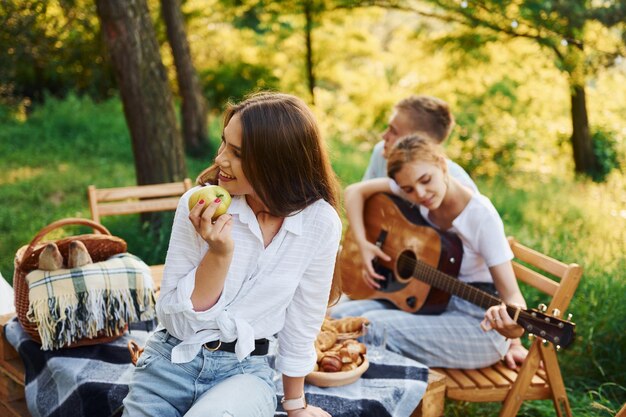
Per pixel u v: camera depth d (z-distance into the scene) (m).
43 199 7.63
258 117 1.94
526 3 7.43
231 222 1.88
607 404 3.67
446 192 3.35
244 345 1.99
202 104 10.59
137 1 5.74
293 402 2.21
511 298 3.15
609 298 4.29
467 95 10.80
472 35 8.14
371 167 4.41
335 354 2.73
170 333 2.03
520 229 6.25
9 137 10.69
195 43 15.10
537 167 10.80
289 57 13.96
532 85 10.33
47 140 10.75
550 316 2.74
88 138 11.05
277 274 2.04
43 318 2.72
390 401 2.62
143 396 2.01
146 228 5.98
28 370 2.90
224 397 1.92
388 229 3.66
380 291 3.63
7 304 3.58
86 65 12.86
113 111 12.50
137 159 5.98
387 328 3.22
